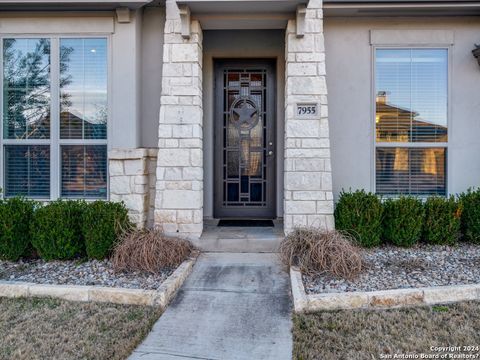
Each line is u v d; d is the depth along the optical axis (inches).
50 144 207.0
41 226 168.4
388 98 214.7
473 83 212.5
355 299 128.4
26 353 101.0
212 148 235.3
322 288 139.3
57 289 138.4
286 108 195.9
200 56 199.8
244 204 240.2
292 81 190.4
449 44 211.2
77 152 207.6
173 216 190.2
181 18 183.5
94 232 167.5
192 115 191.9
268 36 230.4
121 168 195.9
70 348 103.9
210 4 178.7
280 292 144.3
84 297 136.6
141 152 195.0
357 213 183.5
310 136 189.5
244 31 230.5
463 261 168.2
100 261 170.9
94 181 207.3
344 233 182.2
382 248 187.8
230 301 137.3
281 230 207.8
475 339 106.8
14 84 207.9
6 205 172.6
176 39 191.9
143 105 213.9
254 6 181.0
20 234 171.2
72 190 207.9
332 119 213.3
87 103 206.4
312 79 190.2
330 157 201.0
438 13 206.7
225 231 205.8
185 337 113.5
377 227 184.1
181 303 135.9
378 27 211.8
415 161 215.0
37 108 207.8
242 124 239.6
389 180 215.5
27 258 178.5
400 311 124.7
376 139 214.8
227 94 239.6
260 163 240.2
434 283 142.2
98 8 198.1
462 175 213.8
